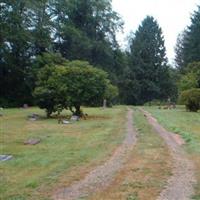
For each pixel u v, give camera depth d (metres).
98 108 42.94
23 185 9.83
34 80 51.62
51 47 58.62
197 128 22.78
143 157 13.44
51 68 30.27
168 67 80.94
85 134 19.73
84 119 28.47
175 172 11.23
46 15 58.00
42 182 10.11
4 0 51.06
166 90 78.69
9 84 54.44
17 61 55.12
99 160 12.88
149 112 36.41
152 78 77.94
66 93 29.59
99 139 17.77
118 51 67.94
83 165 12.11
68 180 10.33
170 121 26.31
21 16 52.72
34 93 30.12
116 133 19.84
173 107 48.34
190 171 11.38
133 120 27.06
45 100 30.05
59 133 20.28
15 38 51.88
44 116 31.23
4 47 53.28
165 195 9.05
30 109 42.62
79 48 61.78
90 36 65.25
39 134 19.94
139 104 76.75
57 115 31.19
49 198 8.86
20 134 19.98
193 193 9.23
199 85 47.81
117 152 14.38
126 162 12.60
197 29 70.00
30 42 54.28
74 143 16.72
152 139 17.62
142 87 76.94
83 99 29.84
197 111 38.44
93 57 64.62
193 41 69.31
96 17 65.50
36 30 55.47
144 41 79.81
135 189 9.49
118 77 70.06
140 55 78.31
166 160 12.93
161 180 10.33
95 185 9.87
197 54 68.38
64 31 60.84
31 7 52.72
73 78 29.70
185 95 38.75
